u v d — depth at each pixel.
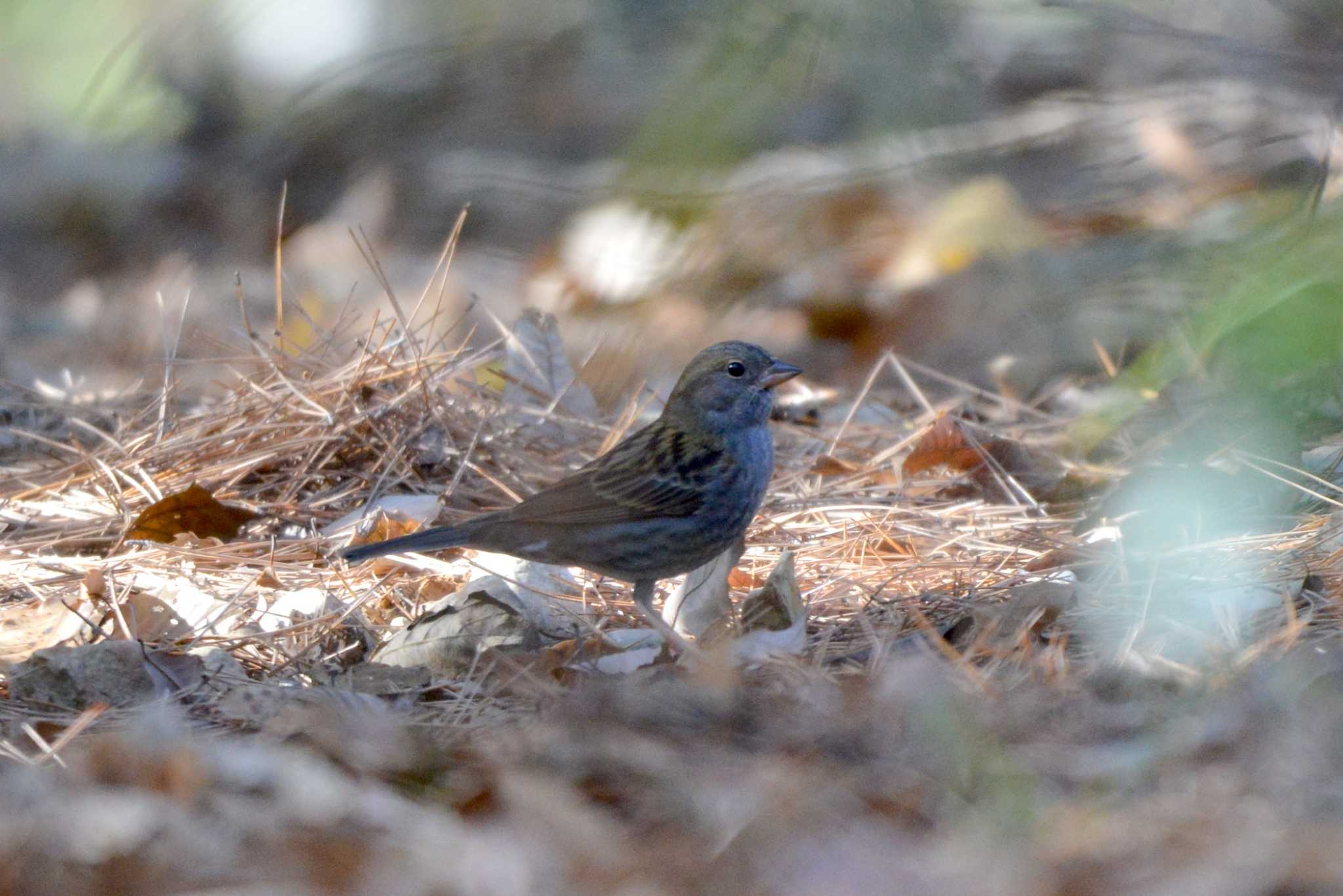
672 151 9.86
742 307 15.18
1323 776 6.32
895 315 15.29
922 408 14.86
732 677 7.62
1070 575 9.80
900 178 14.17
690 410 10.34
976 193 14.25
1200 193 13.23
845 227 15.04
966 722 6.77
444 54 18.16
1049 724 7.12
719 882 5.89
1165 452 11.77
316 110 20.80
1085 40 14.17
